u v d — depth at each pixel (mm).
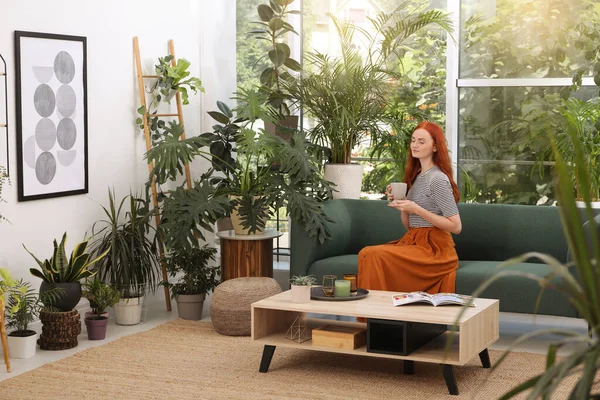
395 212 5500
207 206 5082
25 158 4719
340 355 4410
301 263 5141
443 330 4125
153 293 5504
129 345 4609
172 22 6129
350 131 5863
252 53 6762
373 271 4699
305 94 5875
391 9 6336
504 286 4570
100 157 5410
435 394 3703
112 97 5508
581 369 1359
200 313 5387
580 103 5512
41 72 4816
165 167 5348
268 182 5227
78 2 5137
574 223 1270
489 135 6078
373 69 5805
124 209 5637
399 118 6191
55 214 5012
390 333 4117
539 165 5879
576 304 1295
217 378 3955
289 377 3979
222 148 5844
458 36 6098
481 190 6125
